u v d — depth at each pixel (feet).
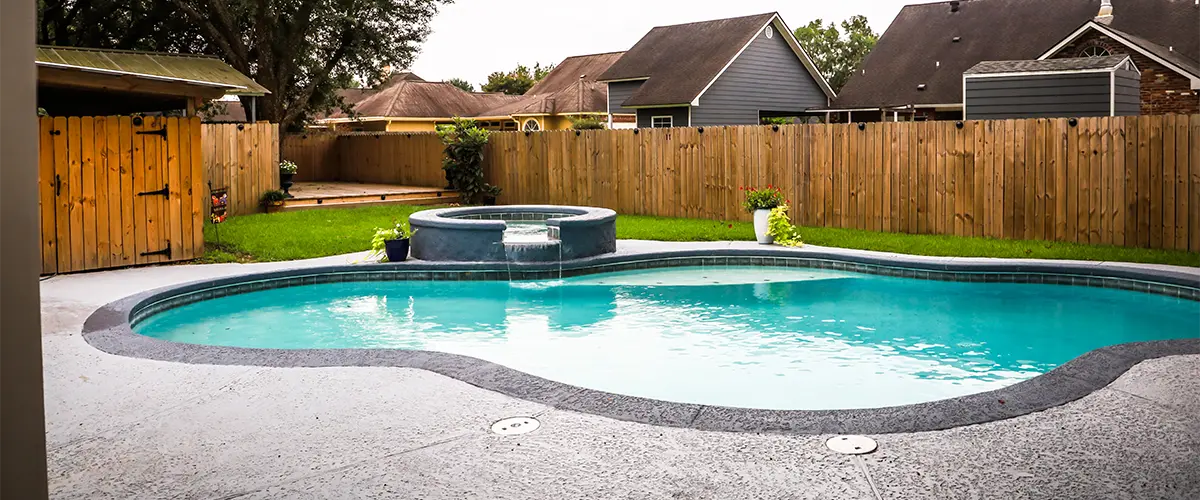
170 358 18.58
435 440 13.10
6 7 2.66
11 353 2.76
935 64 90.68
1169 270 31.17
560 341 25.52
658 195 53.36
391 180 71.82
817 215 46.96
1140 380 15.69
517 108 123.13
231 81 46.57
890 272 35.45
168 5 71.97
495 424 13.84
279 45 73.92
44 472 2.89
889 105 88.38
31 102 2.76
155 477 11.72
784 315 28.86
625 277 36.81
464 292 33.76
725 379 21.17
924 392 19.92
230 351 18.97
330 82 82.38
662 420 13.82
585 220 37.42
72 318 23.86
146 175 34.42
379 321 28.63
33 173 2.78
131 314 25.43
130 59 44.16
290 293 33.32
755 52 96.17
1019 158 40.16
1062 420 13.51
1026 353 23.45
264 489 11.24
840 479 11.29
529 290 34.06
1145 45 71.41
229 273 32.99
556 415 14.21
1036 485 10.99
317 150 76.64
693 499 10.73
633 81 99.35
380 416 14.35
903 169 43.65
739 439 12.87
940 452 12.19
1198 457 11.89
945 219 42.63
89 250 33.01
